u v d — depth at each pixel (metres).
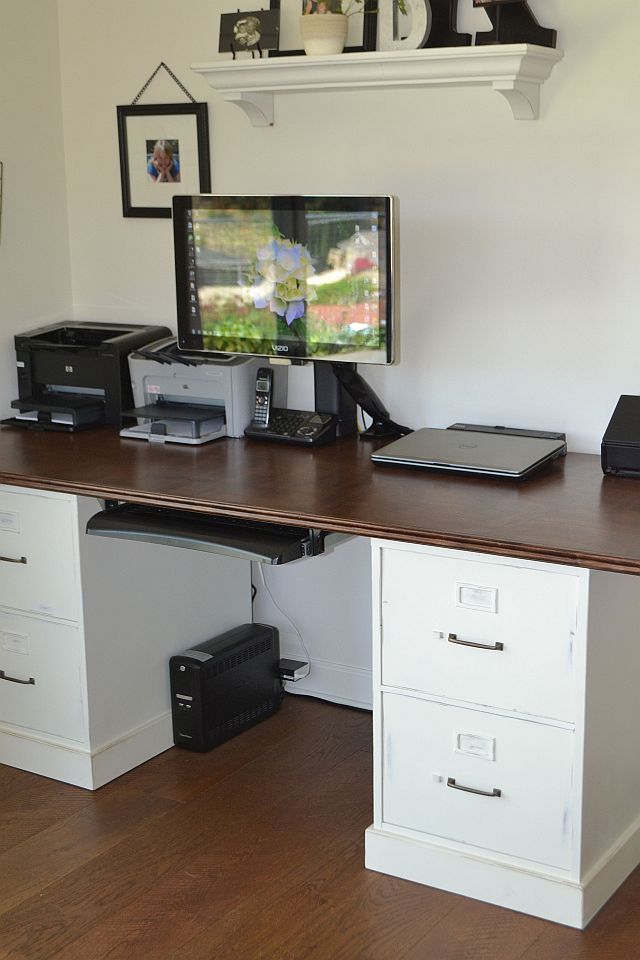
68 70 3.22
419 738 2.28
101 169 3.24
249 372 2.88
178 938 2.16
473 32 2.63
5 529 2.73
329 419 2.84
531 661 2.12
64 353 3.08
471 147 2.69
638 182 2.50
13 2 3.07
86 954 2.12
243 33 2.80
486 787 2.22
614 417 2.48
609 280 2.58
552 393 2.71
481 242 2.72
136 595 2.79
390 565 2.24
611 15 2.46
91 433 3.02
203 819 2.58
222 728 2.94
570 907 2.16
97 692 2.72
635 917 2.21
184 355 2.96
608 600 2.10
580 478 2.46
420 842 2.32
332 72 2.62
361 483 2.45
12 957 2.12
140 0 3.06
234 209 2.70
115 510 2.57
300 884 2.33
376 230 2.53
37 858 2.44
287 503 2.29
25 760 2.83
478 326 2.77
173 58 3.05
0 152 3.09
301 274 2.66
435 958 2.09
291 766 2.82
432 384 2.87
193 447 2.82
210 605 3.03
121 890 2.32
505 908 2.24
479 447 2.59
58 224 3.30
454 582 2.17
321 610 3.15
